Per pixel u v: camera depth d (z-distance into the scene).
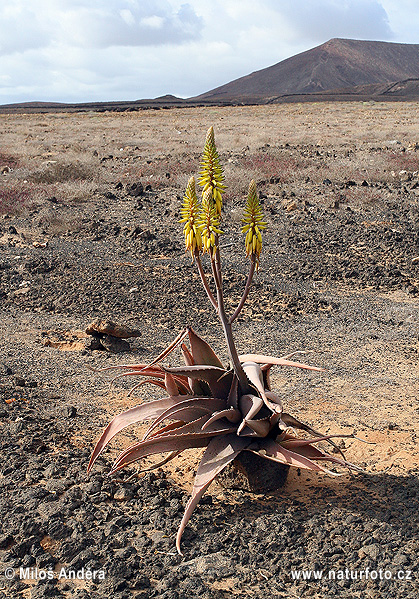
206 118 52.78
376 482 3.96
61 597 2.90
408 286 9.46
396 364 6.29
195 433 3.53
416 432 4.71
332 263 10.84
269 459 3.80
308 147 27.48
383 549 3.22
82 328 7.30
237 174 18.42
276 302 8.61
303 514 3.58
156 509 3.63
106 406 5.21
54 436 4.54
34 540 3.29
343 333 7.31
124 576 3.04
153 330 7.38
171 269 10.30
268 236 12.86
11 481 3.90
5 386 5.52
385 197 16.38
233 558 3.19
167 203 16.17
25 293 8.79
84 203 16.23
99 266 10.40
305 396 5.46
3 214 14.66
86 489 3.81
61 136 37.00
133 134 37.81
